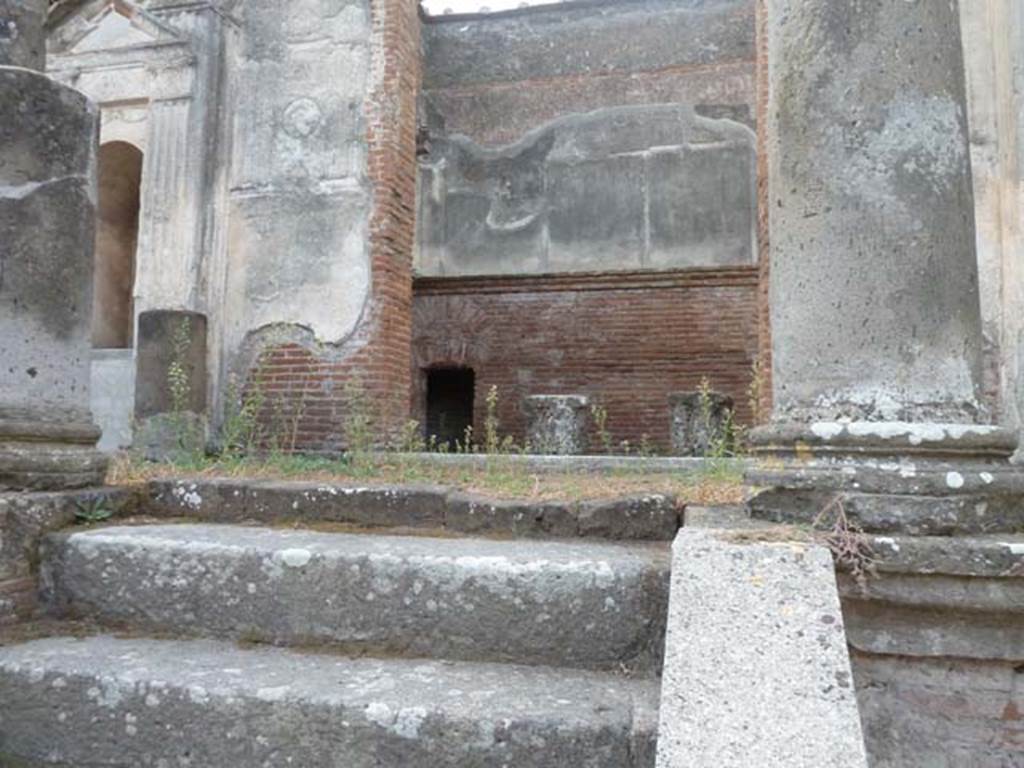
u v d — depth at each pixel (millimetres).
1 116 3189
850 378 2494
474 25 15148
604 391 12656
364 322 7609
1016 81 5465
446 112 15094
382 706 2027
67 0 8367
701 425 9797
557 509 3039
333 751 2031
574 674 2309
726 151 13859
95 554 2748
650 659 2334
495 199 14727
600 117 14469
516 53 14930
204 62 8039
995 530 2277
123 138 8328
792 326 2662
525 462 5621
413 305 13477
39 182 3277
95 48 8344
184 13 8117
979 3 5840
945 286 2479
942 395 2432
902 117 2539
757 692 1649
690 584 1961
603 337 12750
